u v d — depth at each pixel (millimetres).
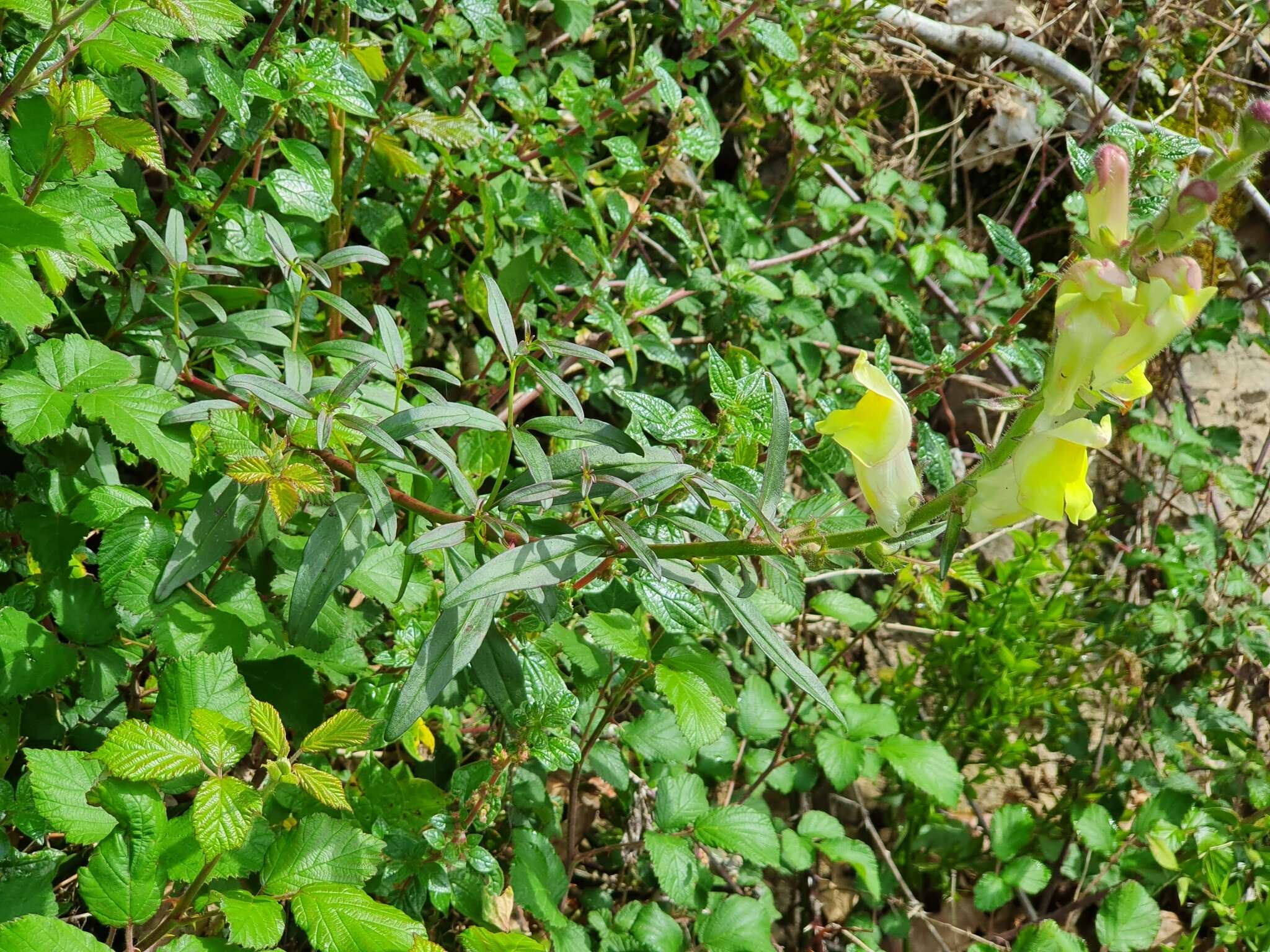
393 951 1589
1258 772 3385
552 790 3096
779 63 3652
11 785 1812
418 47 2803
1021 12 4434
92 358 1903
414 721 1646
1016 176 4613
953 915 3443
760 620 1725
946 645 3572
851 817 3711
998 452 1546
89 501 1949
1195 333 3869
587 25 3416
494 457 2377
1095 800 3479
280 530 2158
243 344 2094
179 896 1748
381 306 2043
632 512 1941
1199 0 4367
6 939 1455
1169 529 3729
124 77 2375
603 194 3314
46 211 1762
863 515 2115
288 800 2096
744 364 2424
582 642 2520
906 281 3840
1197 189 1343
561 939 2295
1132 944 2912
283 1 2320
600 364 3148
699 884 2742
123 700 2188
